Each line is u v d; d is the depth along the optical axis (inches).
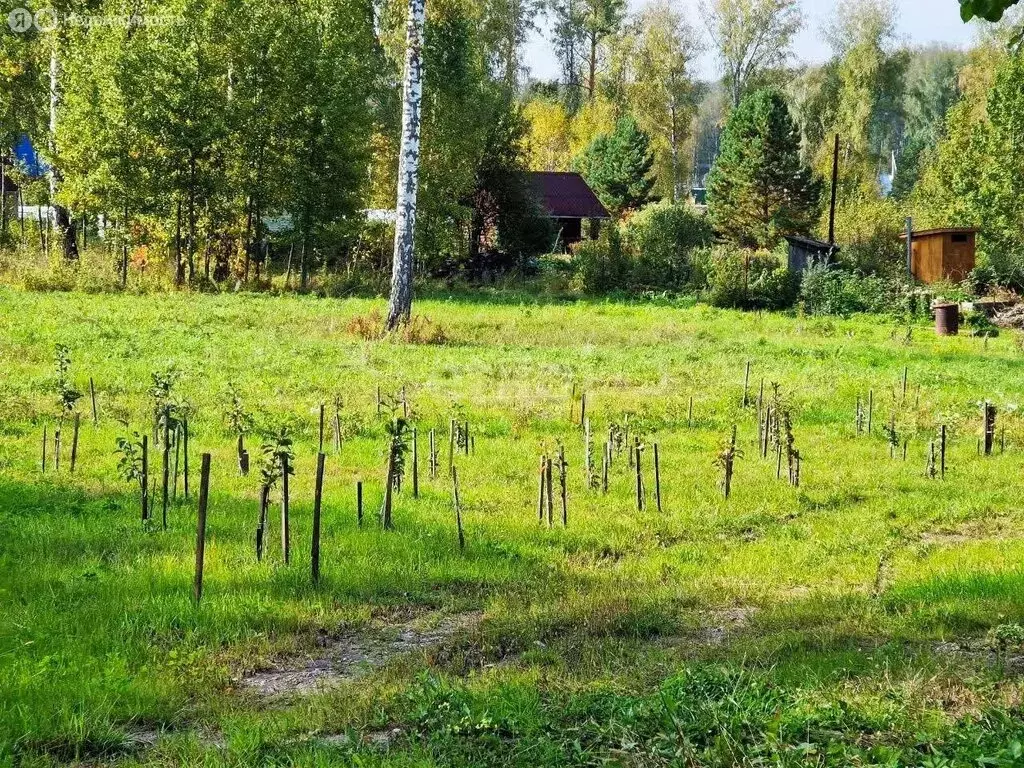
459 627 354.9
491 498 543.8
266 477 411.8
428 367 930.1
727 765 221.5
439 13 1892.2
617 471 616.7
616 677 292.7
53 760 243.0
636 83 3272.6
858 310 1654.8
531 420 744.3
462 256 1983.3
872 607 365.7
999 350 1278.3
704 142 5221.5
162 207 1550.2
